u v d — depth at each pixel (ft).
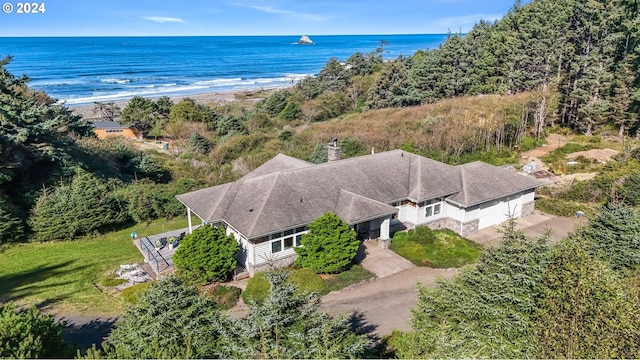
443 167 91.50
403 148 132.46
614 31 150.10
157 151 149.48
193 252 64.08
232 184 78.02
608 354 31.63
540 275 37.55
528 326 35.88
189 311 37.17
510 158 127.34
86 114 244.83
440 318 40.14
